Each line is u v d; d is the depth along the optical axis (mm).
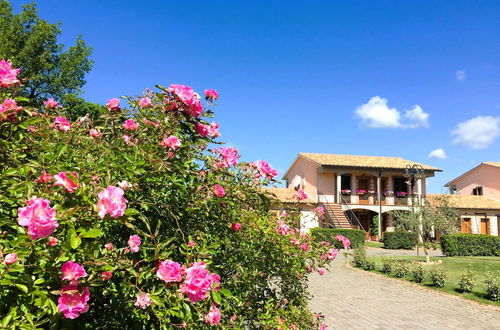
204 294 1973
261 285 4027
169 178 2438
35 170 2139
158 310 2229
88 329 2166
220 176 3316
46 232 1503
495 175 35625
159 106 2768
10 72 2193
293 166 37125
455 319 7926
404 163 32531
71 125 2969
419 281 12320
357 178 32281
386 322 7586
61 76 26156
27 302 1672
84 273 1648
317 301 9422
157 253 2094
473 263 16844
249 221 3699
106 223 2287
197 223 2871
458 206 31297
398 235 24875
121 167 2295
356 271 15203
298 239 4801
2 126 2082
